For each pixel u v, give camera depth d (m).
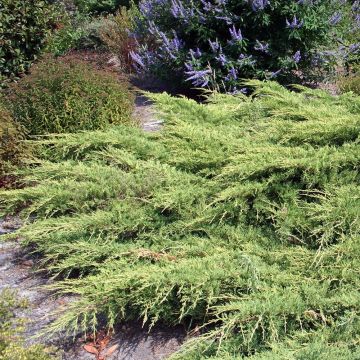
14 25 7.05
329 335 2.67
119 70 8.37
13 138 4.69
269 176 3.63
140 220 3.54
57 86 5.23
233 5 6.74
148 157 4.25
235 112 4.79
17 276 3.70
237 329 2.89
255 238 3.43
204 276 2.97
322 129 3.82
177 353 2.79
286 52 6.74
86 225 3.49
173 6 6.79
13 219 4.41
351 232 3.18
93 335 3.09
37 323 3.23
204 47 7.08
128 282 2.99
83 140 4.38
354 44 7.02
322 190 3.54
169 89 7.77
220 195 3.52
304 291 2.89
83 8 11.22
